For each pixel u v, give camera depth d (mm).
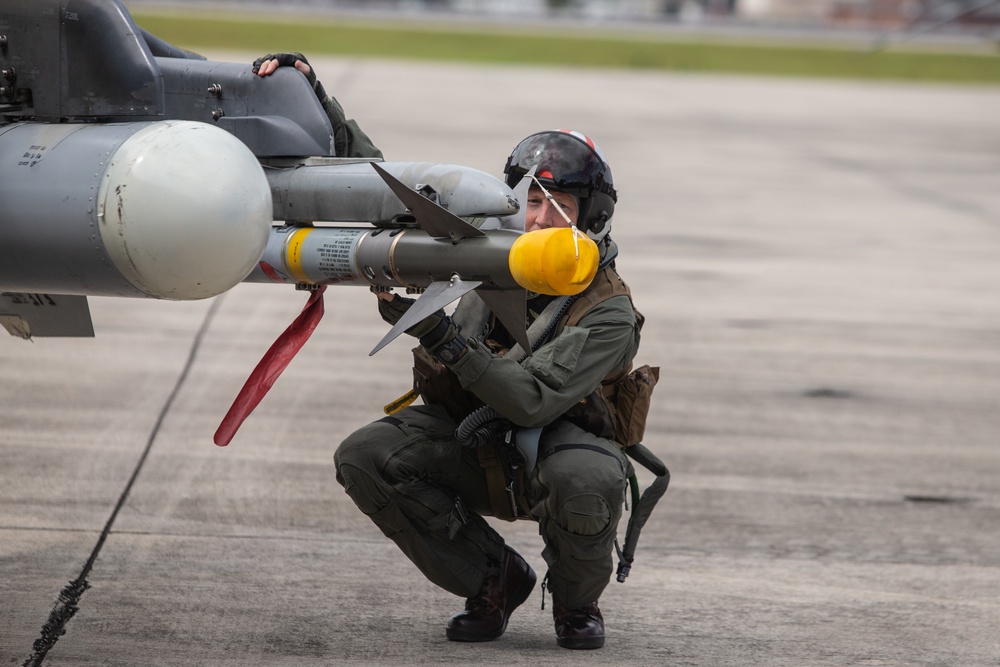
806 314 19953
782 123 60188
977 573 9656
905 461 12648
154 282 5867
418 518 7363
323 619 8078
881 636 8273
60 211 5816
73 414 12711
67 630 7660
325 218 6891
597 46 117500
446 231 6297
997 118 68938
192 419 12750
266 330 17031
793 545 10125
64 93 6438
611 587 9000
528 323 7250
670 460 12312
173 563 8977
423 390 7395
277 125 6953
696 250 25750
